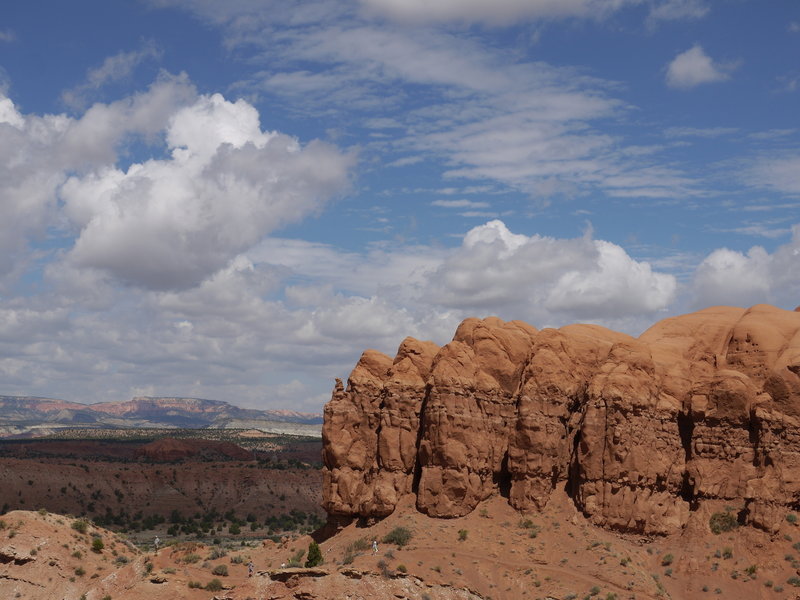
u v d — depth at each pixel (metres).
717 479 97.88
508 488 99.25
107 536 117.06
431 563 87.31
